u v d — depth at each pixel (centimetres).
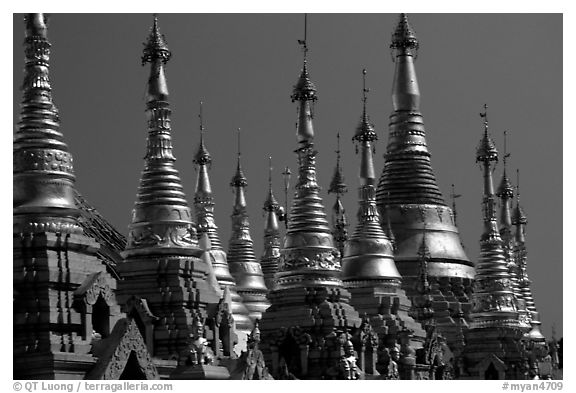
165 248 8894
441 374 11275
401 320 10969
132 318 7881
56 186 7788
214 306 9006
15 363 7344
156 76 9125
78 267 7706
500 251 13412
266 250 13450
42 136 7850
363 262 11175
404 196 13750
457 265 13662
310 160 10250
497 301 13212
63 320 7531
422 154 13888
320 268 10006
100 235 9806
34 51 7975
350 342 9700
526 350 13312
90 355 7419
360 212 11369
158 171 9062
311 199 10175
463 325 13362
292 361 9744
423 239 12638
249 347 8388
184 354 8138
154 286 8825
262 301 12469
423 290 12138
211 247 11619
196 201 11775
